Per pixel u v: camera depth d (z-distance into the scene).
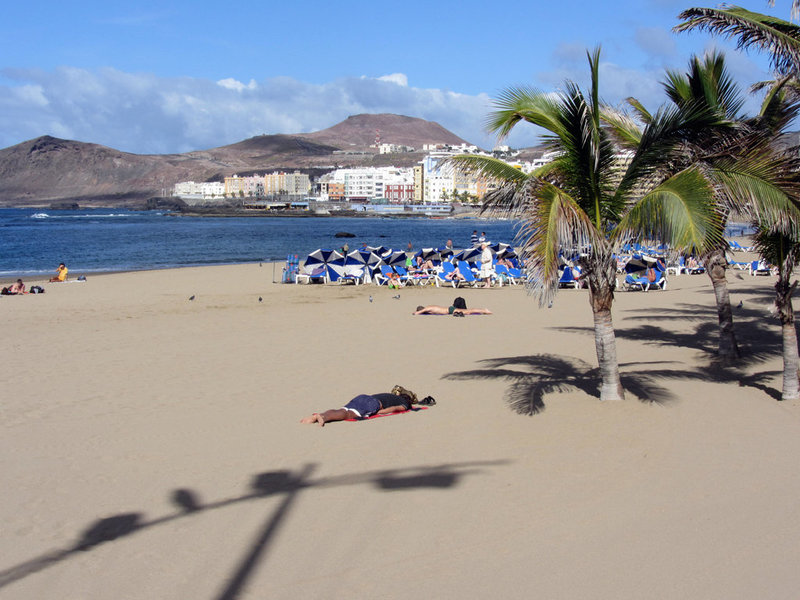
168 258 45.78
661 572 4.50
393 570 4.56
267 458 6.81
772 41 8.93
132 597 4.24
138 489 6.02
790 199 7.62
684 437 7.32
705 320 16.05
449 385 9.90
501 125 8.27
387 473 6.37
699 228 6.91
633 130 10.49
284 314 17.69
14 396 9.36
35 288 23.44
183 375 10.64
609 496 5.75
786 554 4.73
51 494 5.91
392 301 20.52
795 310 17.19
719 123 8.04
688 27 9.91
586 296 21.72
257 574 4.52
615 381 8.80
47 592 4.29
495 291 23.39
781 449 6.88
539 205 7.32
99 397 9.30
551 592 4.27
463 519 5.33
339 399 9.13
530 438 7.37
